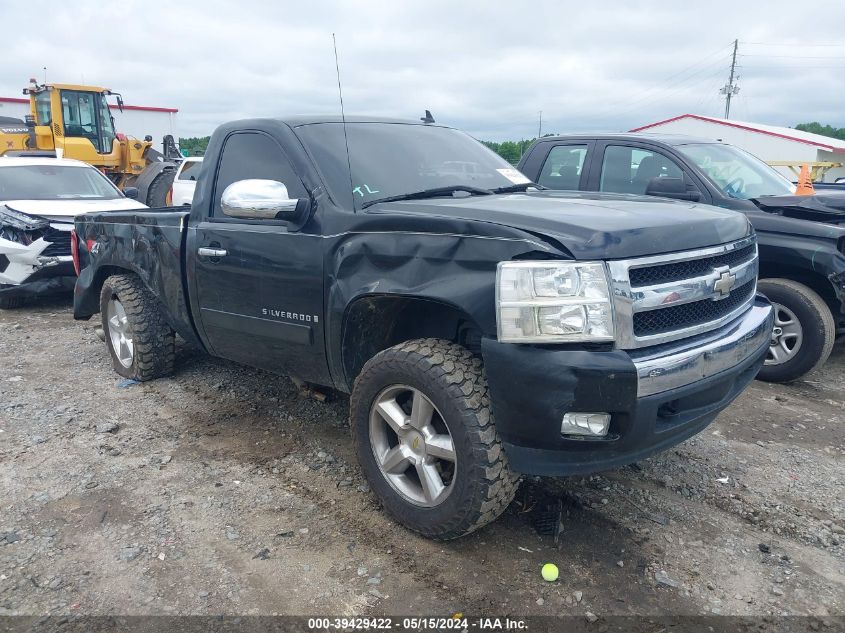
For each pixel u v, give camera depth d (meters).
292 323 3.73
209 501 3.56
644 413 2.73
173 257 4.55
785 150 27.78
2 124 19.62
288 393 5.10
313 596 2.82
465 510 2.95
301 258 3.59
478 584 2.90
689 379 2.86
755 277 3.60
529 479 3.79
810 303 5.26
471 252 2.87
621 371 2.64
